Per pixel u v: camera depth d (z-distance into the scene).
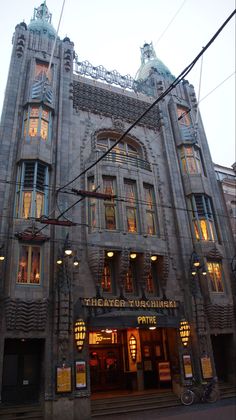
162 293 21.42
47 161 20.61
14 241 17.56
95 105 25.56
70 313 17.39
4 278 16.89
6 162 19.81
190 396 18.69
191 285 21.91
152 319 19.39
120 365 21.98
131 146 26.56
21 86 22.81
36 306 16.70
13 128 20.97
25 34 24.84
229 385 21.80
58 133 22.16
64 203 20.12
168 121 28.45
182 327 20.70
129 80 29.09
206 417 15.15
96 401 17.73
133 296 20.81
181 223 24.03
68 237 18.55
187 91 31.09
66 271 18.00
